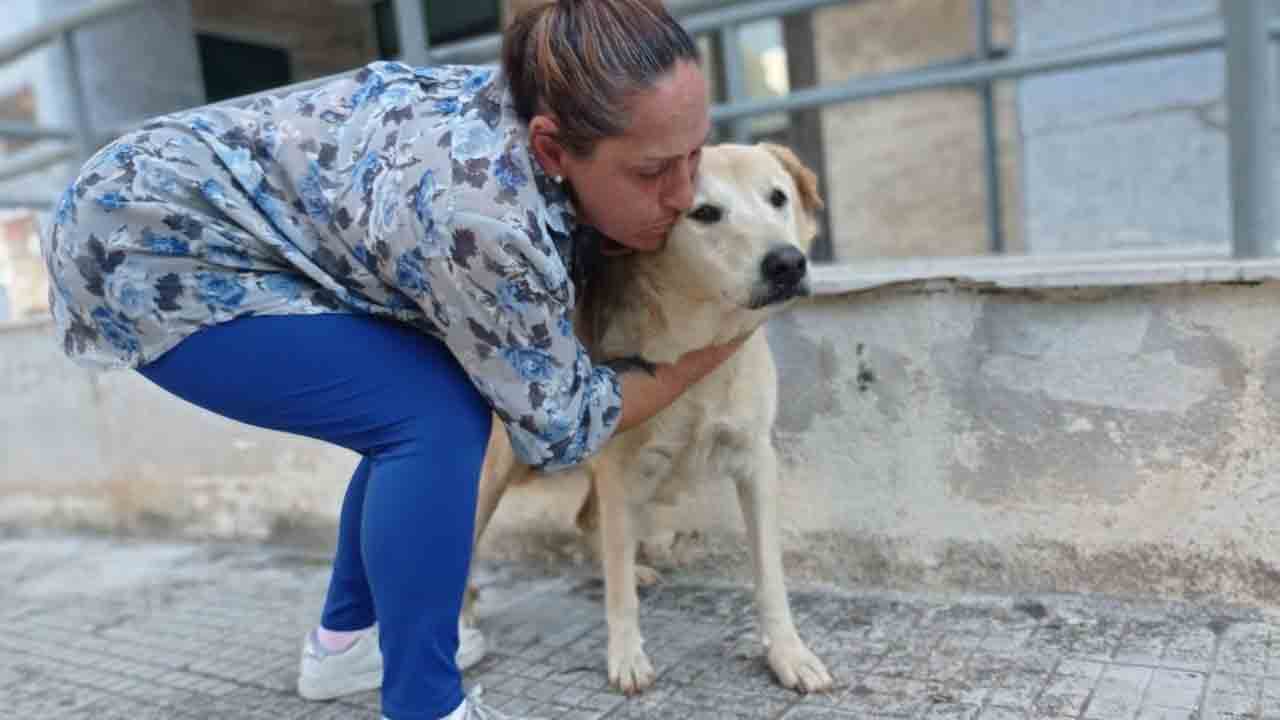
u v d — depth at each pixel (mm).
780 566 1896
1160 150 4609
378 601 1432
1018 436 2023
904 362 2104
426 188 1257
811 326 2184
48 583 3059
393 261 1298
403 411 1396
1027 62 3121
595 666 1989
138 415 3412
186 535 3383
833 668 1843
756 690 1801
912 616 2037
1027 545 2051
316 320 1379
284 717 1919
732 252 1593
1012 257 3016
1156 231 4703
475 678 1980
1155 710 1552
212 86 6008
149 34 4977
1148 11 4461
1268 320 1778
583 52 1191
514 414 1384
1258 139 1884
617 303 1744
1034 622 1934
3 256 5531
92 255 1319
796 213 1811
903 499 2154
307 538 3102
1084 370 1944
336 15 6426
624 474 1908
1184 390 1866
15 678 2275
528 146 1283
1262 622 1810
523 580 2588
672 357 1689
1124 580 1973
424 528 1393
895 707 1665
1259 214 1906
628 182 1272
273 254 1384
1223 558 1882
